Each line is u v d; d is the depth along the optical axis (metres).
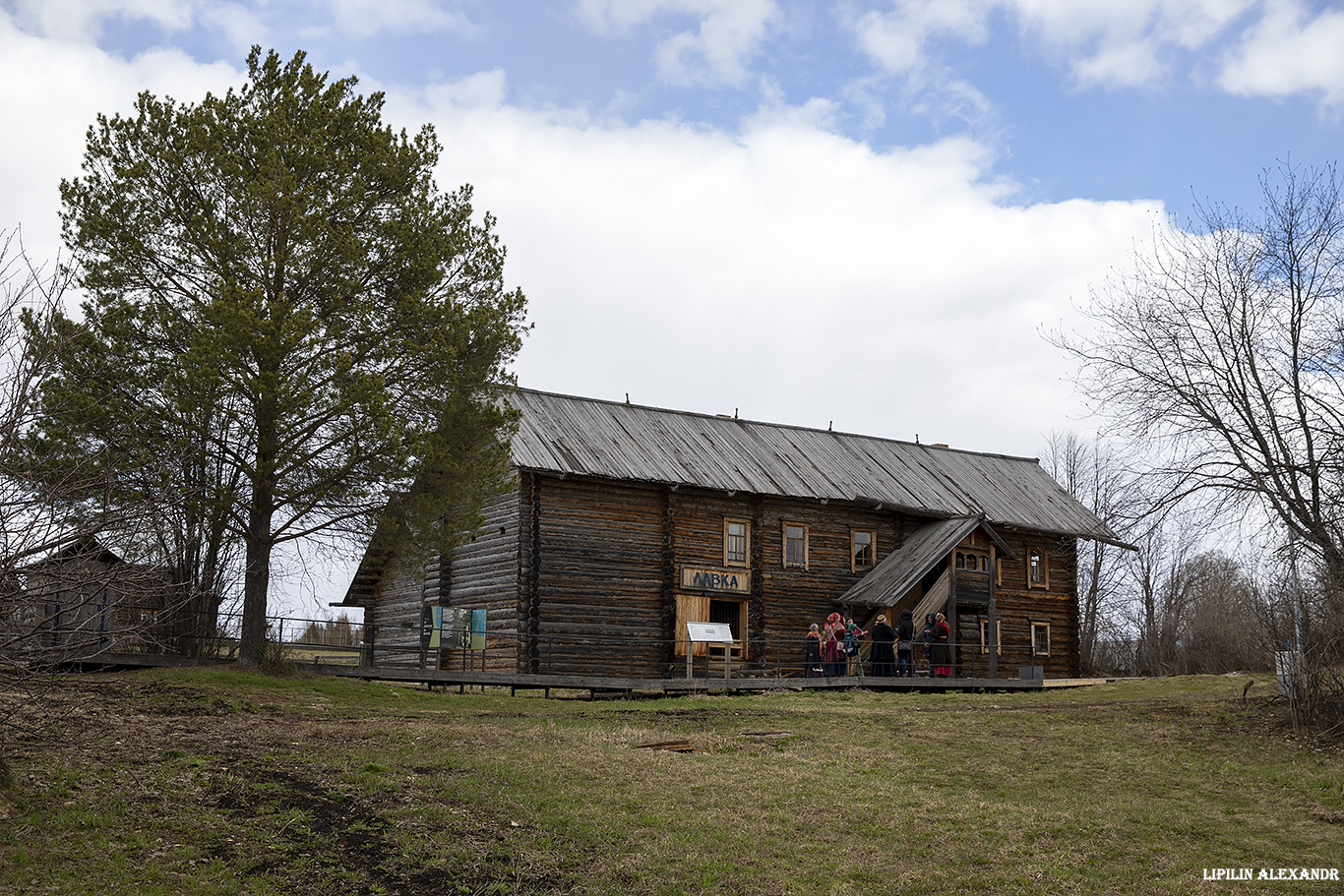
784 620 32.72
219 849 10.16
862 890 10.41
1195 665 44.69
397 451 19.89
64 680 17.70
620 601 29.86
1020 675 29.67
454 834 11.22
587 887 10.15
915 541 34.22
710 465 32.91
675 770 14.73
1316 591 18.09
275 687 19.62
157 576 10.44
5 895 8.66
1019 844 11.84
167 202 20.58
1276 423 24.09
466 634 27.52
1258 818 12.85
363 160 21.67
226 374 19.58
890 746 17.41
